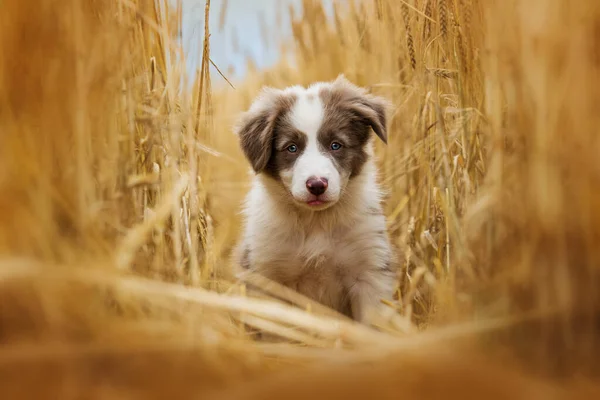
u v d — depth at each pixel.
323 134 1.44
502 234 1.17
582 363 1.12
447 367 1.10
